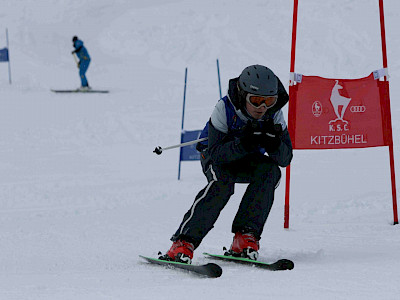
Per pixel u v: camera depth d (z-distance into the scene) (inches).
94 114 1192.2
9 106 1283.2
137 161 887.7
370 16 1704.0
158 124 1105.4
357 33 1612.9
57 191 695.1
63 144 1007.0
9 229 493.4
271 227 437.1
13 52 1806.1
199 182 726.5
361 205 521.7
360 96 440.8
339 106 438.3
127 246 395.2
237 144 275.9
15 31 1915.6
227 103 286.0
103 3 2126.0
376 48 1524.4
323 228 426.3
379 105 440.5
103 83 1535.4
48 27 1978.3
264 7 1888.5
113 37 1882.4
